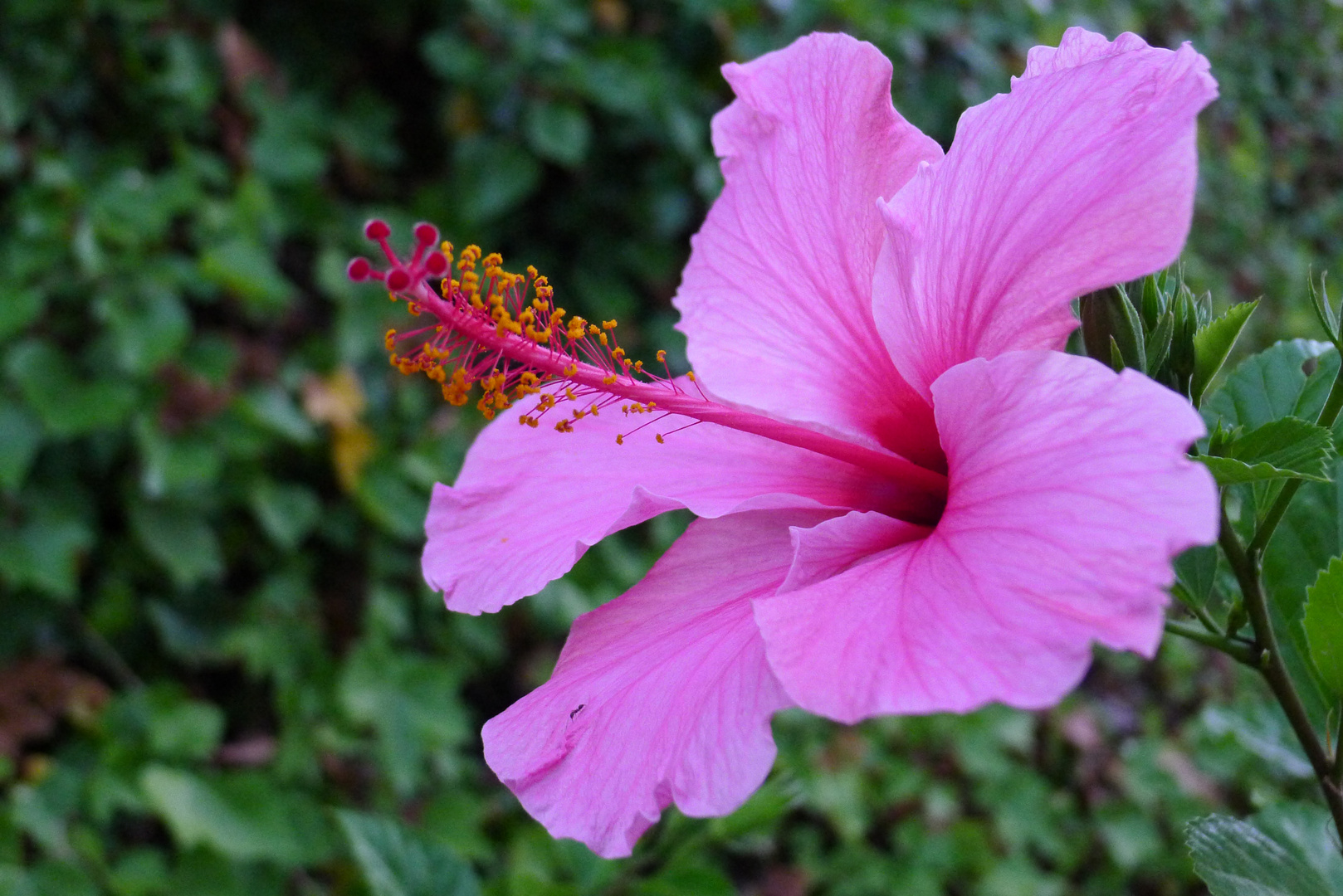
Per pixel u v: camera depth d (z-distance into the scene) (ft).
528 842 2.47
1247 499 1.21
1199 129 4.91
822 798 2.94
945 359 1.12
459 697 2.83
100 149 2.53
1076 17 4.16
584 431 1.22
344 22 2.81
